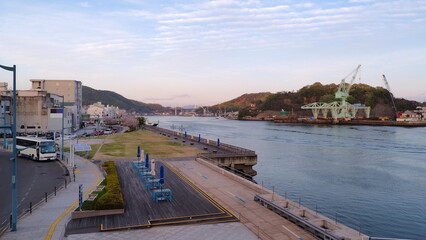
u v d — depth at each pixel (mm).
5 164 53781
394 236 36312
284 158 90938
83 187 36875
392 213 43781
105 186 36281
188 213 28031
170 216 27156
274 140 143875
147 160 46844
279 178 65438
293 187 58031
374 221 40844
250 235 23234
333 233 22016
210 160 59531
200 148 80062
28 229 23656
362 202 48719
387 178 64562
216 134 182625
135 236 22656
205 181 41469
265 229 24406
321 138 151750
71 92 154625
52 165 53188
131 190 36062
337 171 72062
